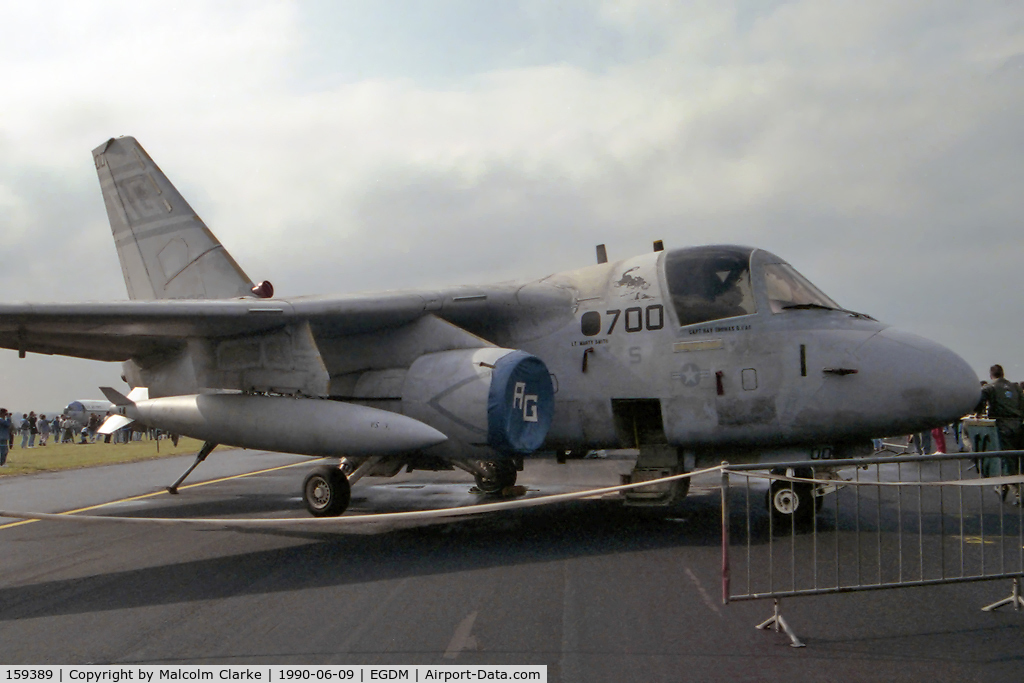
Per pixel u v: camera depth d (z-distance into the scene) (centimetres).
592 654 392
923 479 1134
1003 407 939
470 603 496
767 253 786
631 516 865
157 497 1191
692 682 350
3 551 740
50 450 2803
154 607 509
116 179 1302
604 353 810
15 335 765
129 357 996
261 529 841
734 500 986
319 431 755
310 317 787
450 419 762
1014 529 718
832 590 435
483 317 873
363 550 697
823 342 710
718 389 735
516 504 559
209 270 1202
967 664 368
